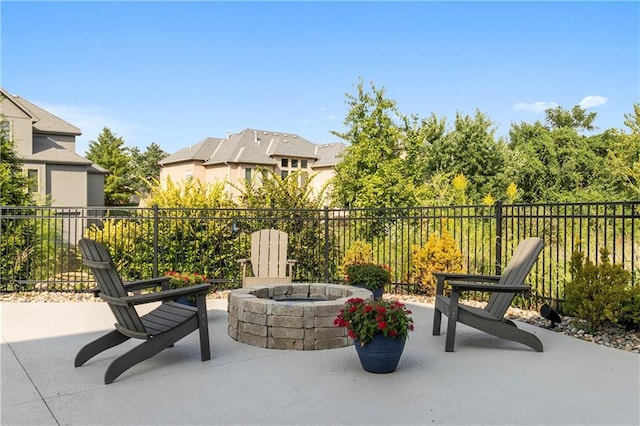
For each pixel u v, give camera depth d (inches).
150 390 132.8
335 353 172.2
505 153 881.5
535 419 114.0
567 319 223.1
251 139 1397.6
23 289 318.7
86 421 112.1
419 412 117.9
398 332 144.6
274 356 168.1
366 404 123.0
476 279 200.7
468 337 195.3
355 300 156.1
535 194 885.8
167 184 362.0
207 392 131.4
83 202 961.5
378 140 668.1
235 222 340.5
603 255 197.5
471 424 111.1
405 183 641.0
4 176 378.9
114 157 1635.1
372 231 380.5
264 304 179.6
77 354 153.8
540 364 158.1
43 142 957.8
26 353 168.4
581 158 880.3
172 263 329.7
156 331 149.6
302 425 110.3
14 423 110.8
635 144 646.5
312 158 1403.8
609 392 132.0
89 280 306.0
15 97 970.7
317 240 352.5
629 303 193.0
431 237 297.0
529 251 183.5
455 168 865.5
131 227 334.3
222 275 337.1
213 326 216.2
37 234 355.3
